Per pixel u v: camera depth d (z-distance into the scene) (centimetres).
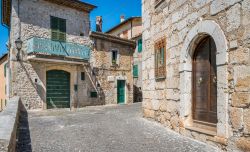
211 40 535
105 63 1783
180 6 625
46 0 1471
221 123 459
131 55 1984
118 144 513
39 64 1431
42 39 1384
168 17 697
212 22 489
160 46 748
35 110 1382
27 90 1372
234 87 430
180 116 612
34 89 1402
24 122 859
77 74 1622
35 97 1403
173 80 659
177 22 639
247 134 397
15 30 1348
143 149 471
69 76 1591
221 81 461
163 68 724
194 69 593
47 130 690
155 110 795
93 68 1706
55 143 526
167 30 703
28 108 1366
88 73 1681
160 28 754
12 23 1348
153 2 813
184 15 603
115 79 1845
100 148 481
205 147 477
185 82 593
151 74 827
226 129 446
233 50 434
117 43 1875
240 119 413
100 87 1745
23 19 1373
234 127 428
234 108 429
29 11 1399
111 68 1822
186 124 594
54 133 643
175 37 651
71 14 1600
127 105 1694
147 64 869
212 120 525
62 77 1555
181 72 607
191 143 511
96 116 1034
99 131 666
